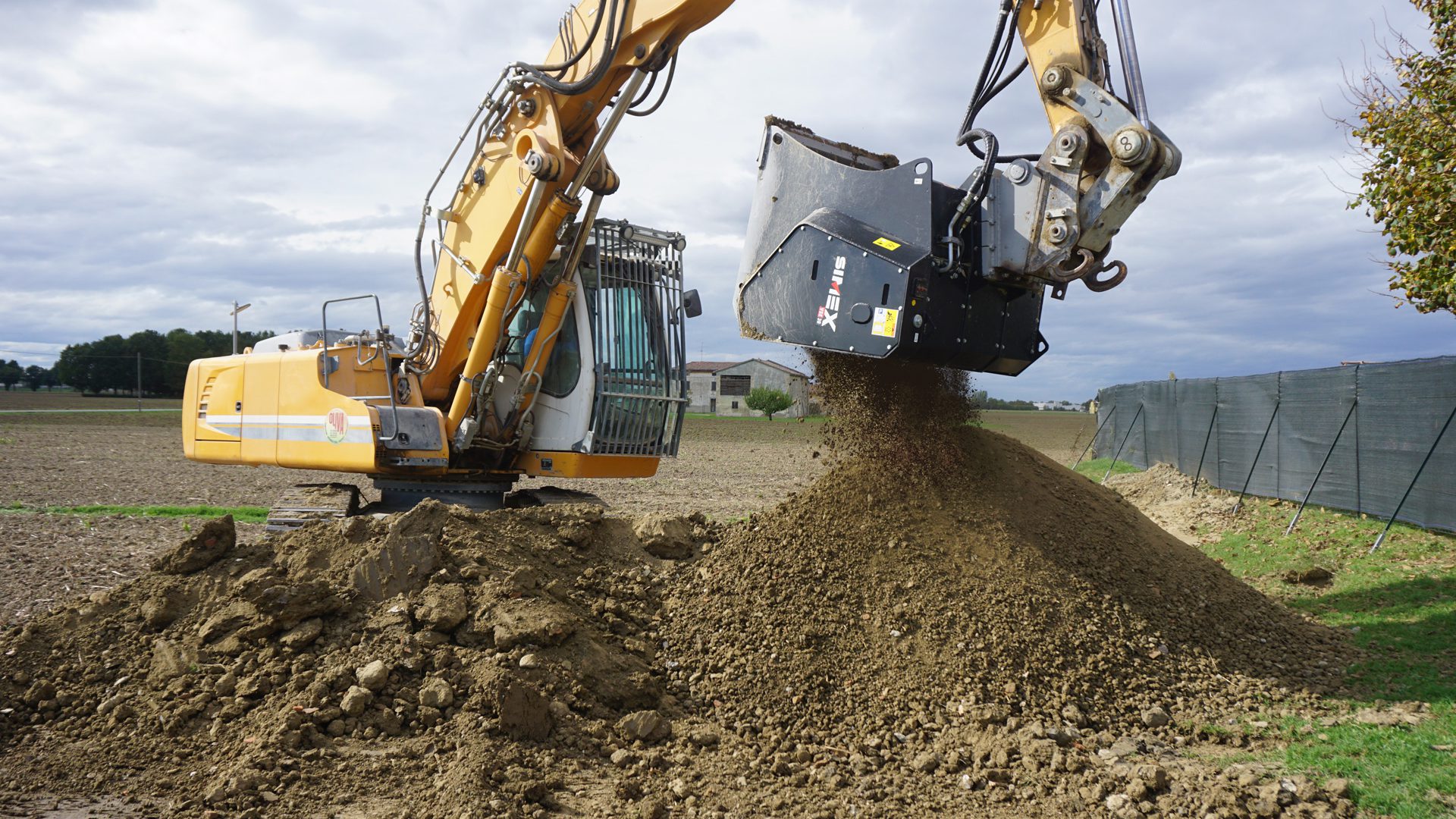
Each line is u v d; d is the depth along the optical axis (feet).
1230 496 44.80
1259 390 42.75
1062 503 23.00
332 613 17.46
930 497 21.26
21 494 48.29
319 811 12.84
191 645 17.01
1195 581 22.44
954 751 15.38
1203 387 50.01
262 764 13.74
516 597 17.99
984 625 18.33
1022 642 17.99
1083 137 16.96
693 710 17.11
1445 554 27.78
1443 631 21.47
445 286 26.84
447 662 16.30
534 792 13.21
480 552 19.10
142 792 13.62
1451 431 29.17
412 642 16.55
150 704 15.78
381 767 13.99
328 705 15.35
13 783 13.89
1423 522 30.45
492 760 13.83
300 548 19.24
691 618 19.34
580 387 25.75
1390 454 32.37
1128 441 68.85
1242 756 15.23
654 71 23.85
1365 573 27.99
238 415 28.19
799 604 19.04
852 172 18.75
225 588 18.43
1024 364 20.27
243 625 17.22
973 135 18.51
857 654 17.99
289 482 57.93
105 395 253.44
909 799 13.97
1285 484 40.04
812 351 21.81
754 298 19.66
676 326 27.55
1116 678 17.72
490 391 26.12
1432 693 17.49
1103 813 13.39
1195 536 38.93
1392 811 12.81
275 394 27.04
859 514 20.97
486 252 25.48
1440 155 25.84
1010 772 14.69
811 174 19.29
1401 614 23.38
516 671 16.26
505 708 14.80
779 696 17.10
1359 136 28.35
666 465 82.07
